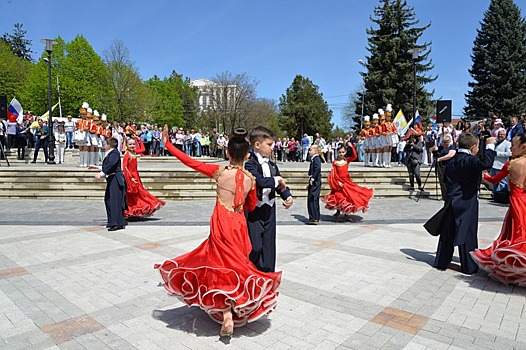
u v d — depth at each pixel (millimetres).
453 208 5520
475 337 3676
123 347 3490
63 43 45406
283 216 10148
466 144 5500
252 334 3727
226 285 3420
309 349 3453
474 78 39500
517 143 5152
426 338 3652
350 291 4828
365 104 41062
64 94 42906
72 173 14031
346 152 9750
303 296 4656
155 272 5523
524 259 4582
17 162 20156
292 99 59969
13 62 48625
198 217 10047
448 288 4965
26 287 4961
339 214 10117
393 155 23141
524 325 3936
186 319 4051
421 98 39969
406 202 12688
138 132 25422
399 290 4875
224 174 3707
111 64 46219
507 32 38000
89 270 5621
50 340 3619
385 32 41312
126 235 7832
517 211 5031
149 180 13594
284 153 29719
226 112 54969
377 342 3576
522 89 37469
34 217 10000
